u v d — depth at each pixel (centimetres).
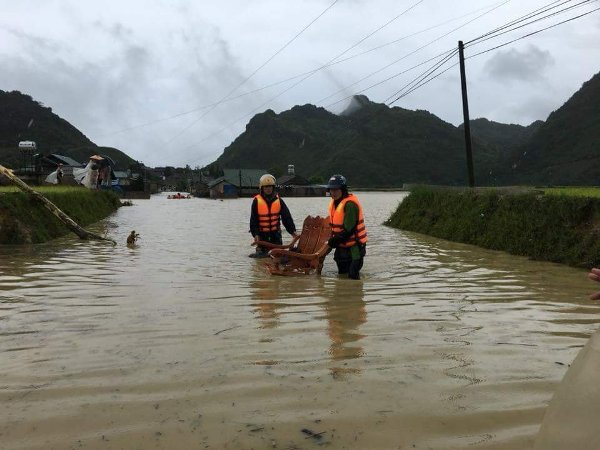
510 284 653
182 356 348
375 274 742
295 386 293
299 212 2800
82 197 1936
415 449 221
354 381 301
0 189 1409
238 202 5003
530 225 984
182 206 3791
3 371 317
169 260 870
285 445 224
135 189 6919
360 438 231
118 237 1301
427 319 460
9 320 448
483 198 1249
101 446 223
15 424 244
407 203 1738
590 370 158
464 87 1922
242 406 265
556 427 161
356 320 455
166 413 256
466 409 262
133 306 509
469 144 1930
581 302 539
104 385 294
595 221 848
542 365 332
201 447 222
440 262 870
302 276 722
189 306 511
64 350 361
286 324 439
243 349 364
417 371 319
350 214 715
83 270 750
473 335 406
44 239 1151
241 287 625
